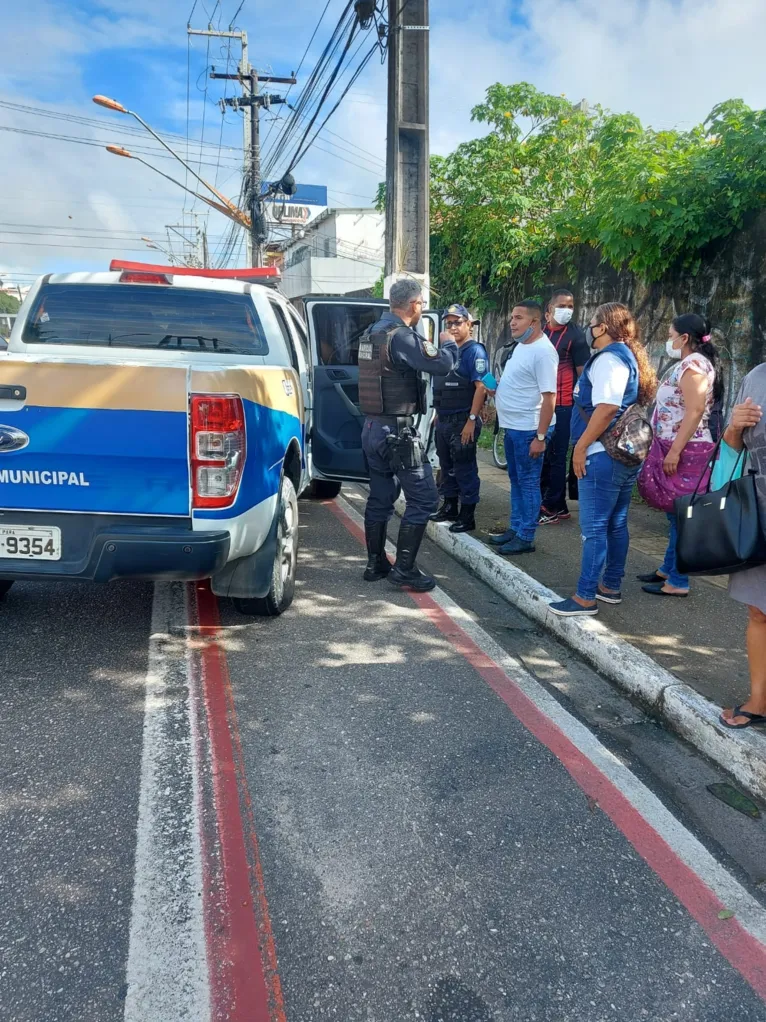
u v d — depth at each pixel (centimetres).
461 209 1159
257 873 230
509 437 526
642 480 435
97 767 280
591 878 233
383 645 402
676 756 303
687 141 784
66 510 320
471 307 1164
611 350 377
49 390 307
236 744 300
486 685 359
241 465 324
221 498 319
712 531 273
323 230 3831
